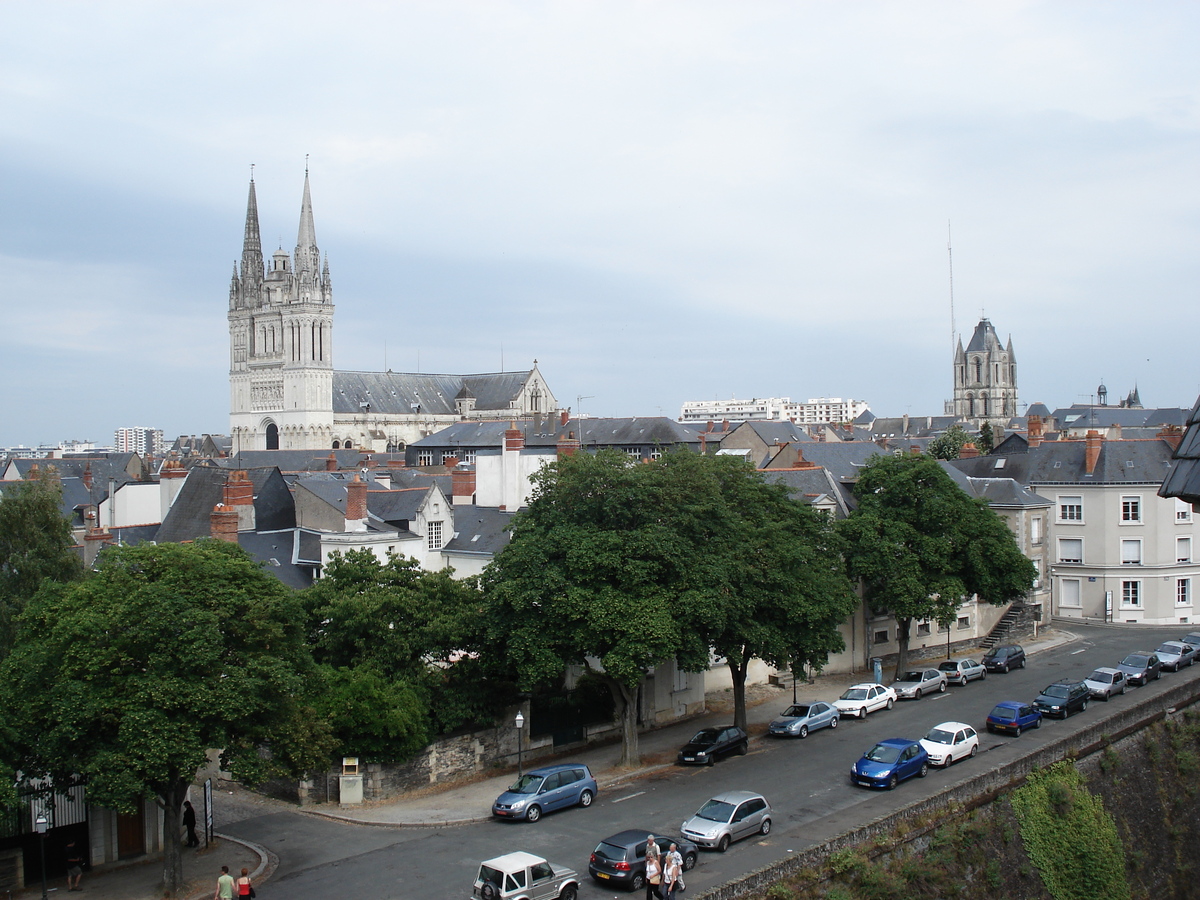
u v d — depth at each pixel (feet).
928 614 225.35
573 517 177.58
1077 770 174.19
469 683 172.96
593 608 161.79
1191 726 204.44
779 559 188.03
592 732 189.78
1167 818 188.34
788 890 121.08
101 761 114.01
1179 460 105.91
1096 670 221.05
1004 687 225.15
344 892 122.31
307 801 158.92
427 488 240.73
